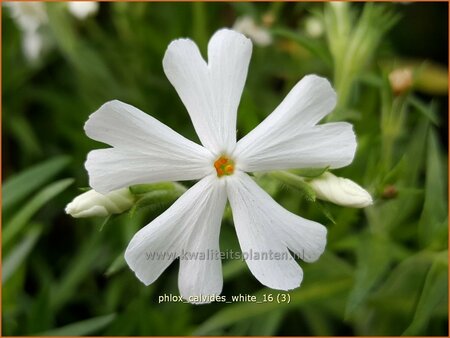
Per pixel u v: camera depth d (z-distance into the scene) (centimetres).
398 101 5
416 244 7
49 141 8
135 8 8
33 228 6
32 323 6
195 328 6
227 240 6
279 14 8
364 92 7
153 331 6
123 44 8
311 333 7
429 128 6
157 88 8
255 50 8
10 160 8
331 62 6
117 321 6
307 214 6
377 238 5
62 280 7
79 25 8
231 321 6
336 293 6
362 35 6
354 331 6
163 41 8
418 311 5
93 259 7
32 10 8
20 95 8
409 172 6
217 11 8
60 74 9
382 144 6
